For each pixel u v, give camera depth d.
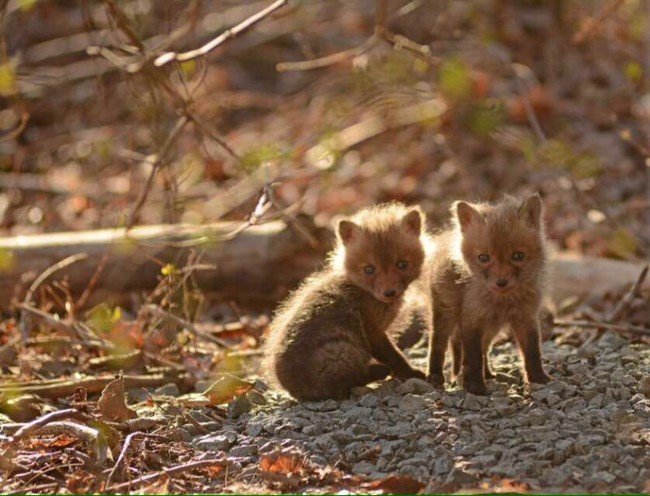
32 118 23.19
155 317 12.52
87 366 11.67
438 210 17.66
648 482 7.58
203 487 8.02
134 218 13.42
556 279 14.05
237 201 16.73
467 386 9.80
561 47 20.38
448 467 7.92
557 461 7.97
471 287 9.95
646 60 19.48
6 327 13.43
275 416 9.48
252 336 13.38
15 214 19.42
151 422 9.24
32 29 24.06
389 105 19.38
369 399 9.64
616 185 17.55
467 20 20.69
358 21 22.97
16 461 8.48
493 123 16.14
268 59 24.36
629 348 11.06
